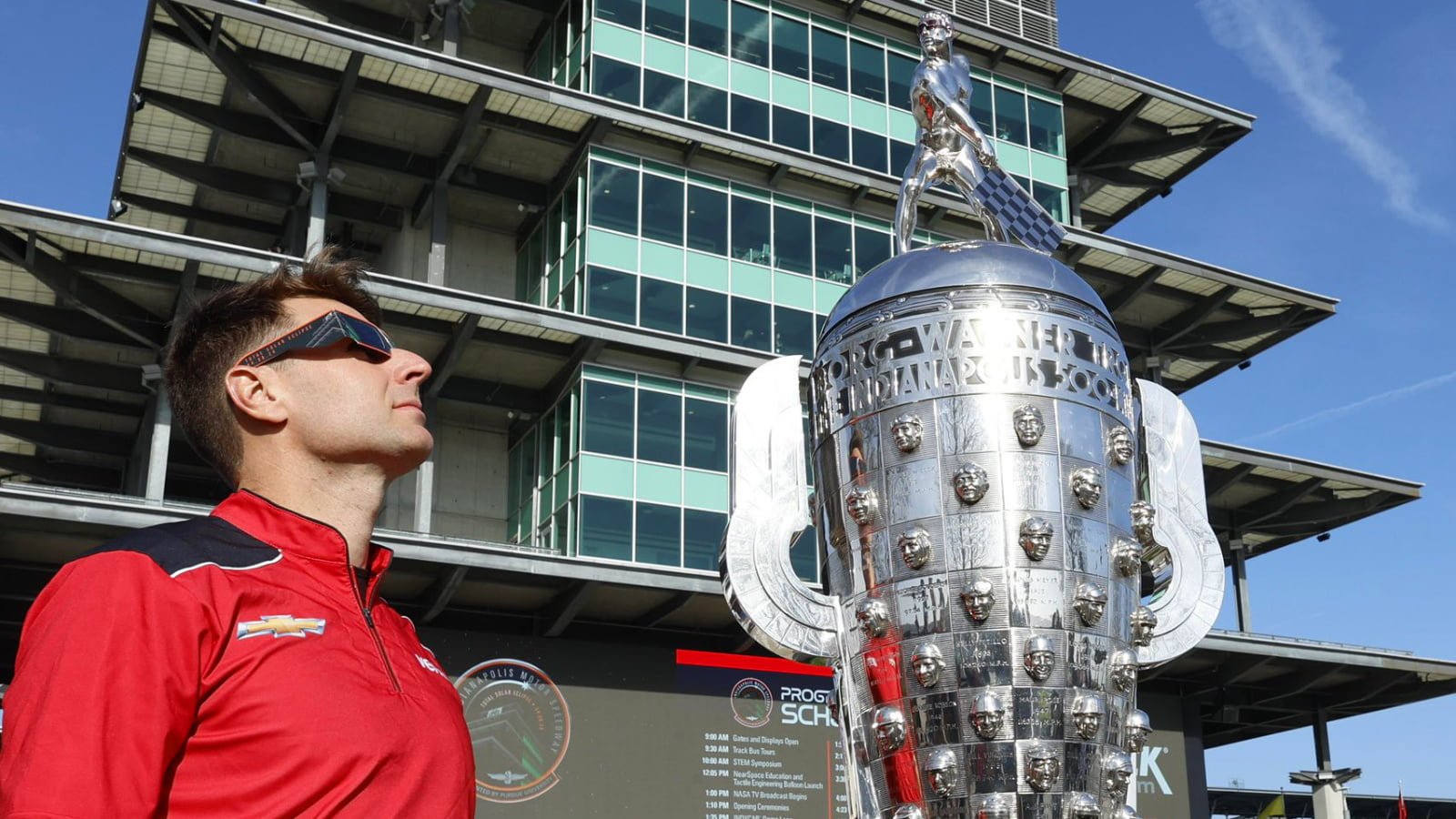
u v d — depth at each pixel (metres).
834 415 7.55
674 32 33.94
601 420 29.78
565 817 27.12
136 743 2.04
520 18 35.56
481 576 27.02
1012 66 38.12
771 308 32.56
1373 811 54.50
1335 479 36.66
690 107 33.53
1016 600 6.83
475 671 27.56
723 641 30.94
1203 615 7.85
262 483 2.68
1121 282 37.34
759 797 28.81
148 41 28.67
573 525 28.95
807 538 29.98
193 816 2.12
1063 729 6.76
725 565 7.47
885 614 7.04
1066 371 7.23
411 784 2.29
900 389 7.24
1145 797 34.00
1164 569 8.30
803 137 34.78
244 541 2.42
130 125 31.20
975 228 36.16
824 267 33.59
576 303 30.92
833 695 7.44
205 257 26.66
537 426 31.97
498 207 34.34
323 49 29.03
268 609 2.32
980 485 6.92
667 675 28.97
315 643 2.32
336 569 2.50
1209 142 40.03
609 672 28.56
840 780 29.67
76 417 34.19
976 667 6.78
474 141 31.97
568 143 31.97
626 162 32.09
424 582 27.33
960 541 6.93
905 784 6.86
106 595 2.13
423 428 2.79
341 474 2.71
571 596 27.80
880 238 34.66
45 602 2.18
